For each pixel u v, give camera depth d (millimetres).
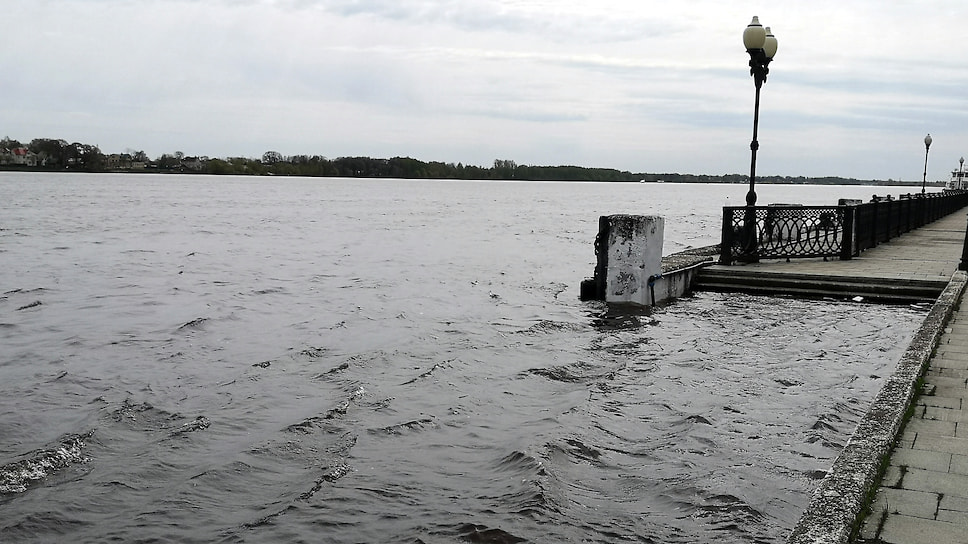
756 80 18016
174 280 21953
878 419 5754
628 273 15602
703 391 9359
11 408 8977
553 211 86562
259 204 90625
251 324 14828
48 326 14336
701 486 6453
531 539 5629
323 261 28562
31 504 6301
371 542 5641
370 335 13648
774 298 16156
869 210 21359
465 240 40969
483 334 13594
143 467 7133
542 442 7551
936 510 4457
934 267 17359
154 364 11281
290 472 7031
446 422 8391
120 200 92375
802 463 6945
